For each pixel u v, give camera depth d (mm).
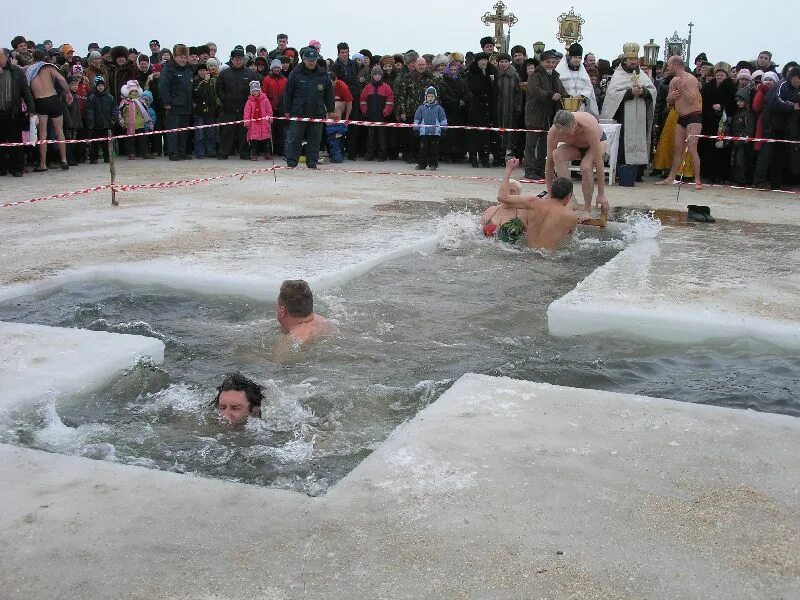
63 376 4215
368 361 4812
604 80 15680
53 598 2359
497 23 21297
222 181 13281
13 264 6867
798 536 2727
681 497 2975
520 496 2963
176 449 3631
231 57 16828
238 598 2365
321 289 6293
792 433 3545
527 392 3988
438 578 2467
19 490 2980
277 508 2873
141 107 16766
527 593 2396
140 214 9648
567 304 5645
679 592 2414
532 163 14102
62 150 14547
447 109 16391
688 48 24812
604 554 2604
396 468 3168
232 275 6371
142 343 4766
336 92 16594
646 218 9797
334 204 10789
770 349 5145
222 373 4613
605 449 3361
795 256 7695
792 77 12570
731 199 12125
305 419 3988
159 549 2611
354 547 2631
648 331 5422
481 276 6969
